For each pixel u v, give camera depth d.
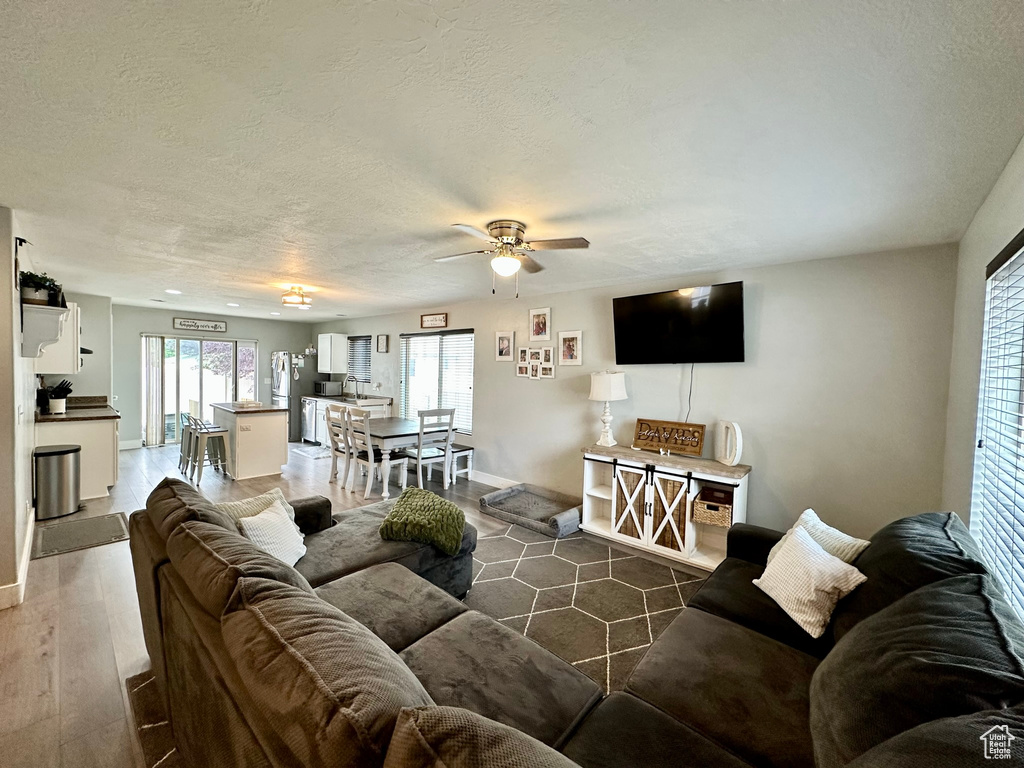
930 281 2.75
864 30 1.01
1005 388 1.74
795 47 1.08
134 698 1.84
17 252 2.64
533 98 1.32
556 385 4.77
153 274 4.06
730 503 3.19
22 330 2.82
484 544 3.67
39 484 3.84
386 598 1.90
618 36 1.05
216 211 2.32
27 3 0.96
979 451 2.07
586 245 2.36
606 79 1.22
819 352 3.14
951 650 0.96
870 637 1.18
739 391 3.49
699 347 3.56
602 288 4.36
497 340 5.39
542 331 4.89
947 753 0.68
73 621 2.38
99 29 1.04
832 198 2.04
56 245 3.04
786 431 3.28
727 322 3.39
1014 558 1.53
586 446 4.10
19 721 1.71
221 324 7.89
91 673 1.99
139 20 1.02
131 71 1.21
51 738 1.64
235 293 5.24
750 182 1.88
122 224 2.55
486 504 4.47
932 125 1.41
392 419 5.93
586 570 3.21
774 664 1.53
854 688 1.06
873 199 2.03
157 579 1.53
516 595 2.83
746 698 1.37
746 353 3.46
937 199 2.01
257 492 4.95
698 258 3.17
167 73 1.22
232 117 1.45
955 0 0.92
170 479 2.11
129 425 7.04
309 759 0.72
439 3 0.96
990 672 0.86
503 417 5.34
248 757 0.86
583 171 1.80
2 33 1.05
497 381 5.40
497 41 1.08
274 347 8.56
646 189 1.97
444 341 6.30
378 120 1.45
